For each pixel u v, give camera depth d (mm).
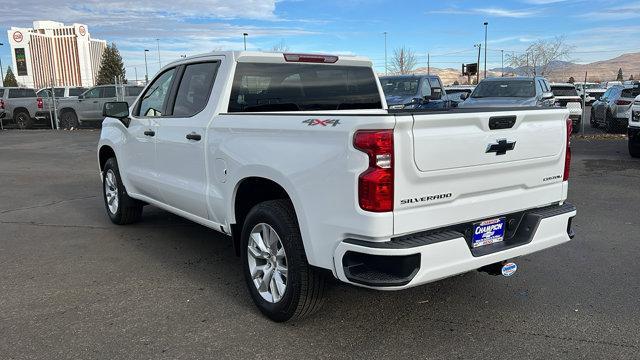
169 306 4262
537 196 3906
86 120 22953
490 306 4207
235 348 3582
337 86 5297
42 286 4695
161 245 5918
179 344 3639
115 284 4742
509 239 3775
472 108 3699
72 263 5316
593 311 4094
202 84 4863
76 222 6984
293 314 3777
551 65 51656
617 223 6566
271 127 3773
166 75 5496
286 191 3637
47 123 24172
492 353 3484
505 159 3592
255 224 4004
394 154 3072
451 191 3357
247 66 4684
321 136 3369
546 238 3859
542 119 3855
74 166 12445
